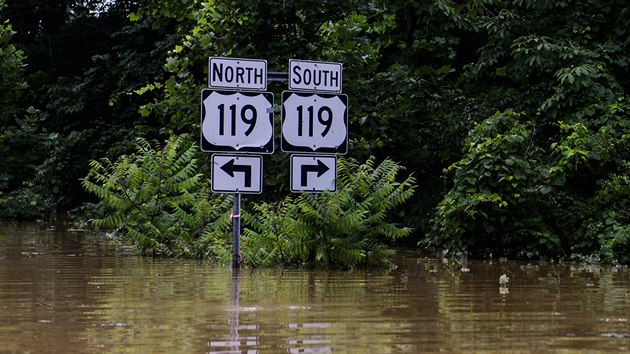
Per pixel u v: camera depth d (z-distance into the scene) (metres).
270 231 19.48
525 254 22.59
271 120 18.25
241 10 25.64
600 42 27.77
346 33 26.06
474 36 34.41
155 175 22.84
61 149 50.81
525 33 28.64
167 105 27.61
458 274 17.72
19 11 68.50
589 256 21.73
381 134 27.20
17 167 50.97
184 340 9.51
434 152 28.94
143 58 50.78
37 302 12.61
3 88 49.00
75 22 62.25
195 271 17.84
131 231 22.14
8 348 9.06
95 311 11.68
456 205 22.62
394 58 32.81
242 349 9.03
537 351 8.95
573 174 23.69
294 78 18.66
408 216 28.36
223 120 17.89
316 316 11.30
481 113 28.05
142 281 15.68
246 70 18.09
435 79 28.83
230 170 17.94
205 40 26.55
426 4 29.42
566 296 13.76
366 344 9.32
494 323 10.78
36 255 21.86
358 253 18.50
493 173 22.78
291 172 18.52
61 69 63.44
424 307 12.26
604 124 24.53
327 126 18.86
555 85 27.31
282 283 15.51
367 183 19.53
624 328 10.41
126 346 9.16
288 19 25.84
